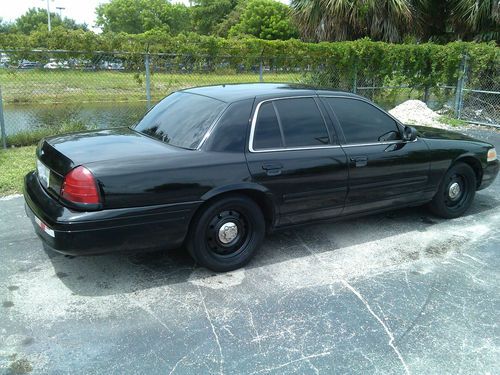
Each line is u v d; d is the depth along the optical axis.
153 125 4.29
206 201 3.68
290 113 4.14
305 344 3.05
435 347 3.04
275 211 4.04
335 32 14.85
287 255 4.36
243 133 3.85
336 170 4.24
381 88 13.38
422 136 5.07
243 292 3.68
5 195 5.83
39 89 9.76
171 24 77.00
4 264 4.02
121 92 10.09
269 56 11.23
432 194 5.12
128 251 3.47
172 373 2.75
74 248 3.26
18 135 8.73
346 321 3.31
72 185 3.27
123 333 3.12
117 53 9.45
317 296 3.64
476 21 14.30
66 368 2.77
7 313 3.30
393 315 3.40
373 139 4.57
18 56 8.69
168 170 3.47
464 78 13.32
